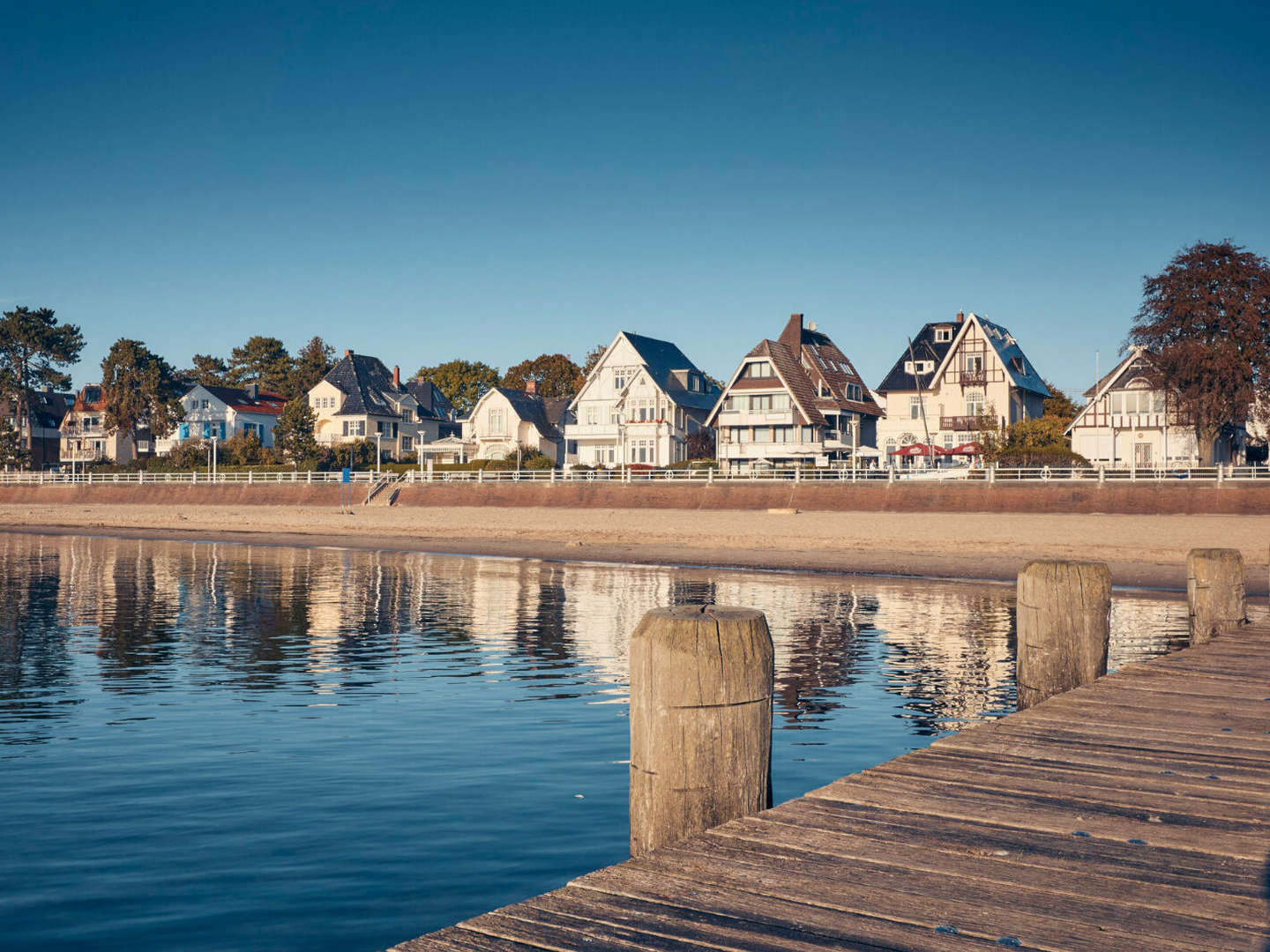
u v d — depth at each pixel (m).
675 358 95.81
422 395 124.44
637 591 37.56
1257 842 5.41
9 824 11.03
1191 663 11.39
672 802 5.39
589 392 91.81
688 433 90.12
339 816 11.24
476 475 75.88
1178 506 50.53
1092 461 68.06
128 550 59.47
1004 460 66.62
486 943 4.15
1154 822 5.75
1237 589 14.47
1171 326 63.44
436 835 10.59
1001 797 6.21
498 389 99.44
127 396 106.50
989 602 33.62
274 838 10.52
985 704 17.39
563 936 4.21
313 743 14.79
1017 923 4.33
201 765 13.54
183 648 24.58
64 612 31.64
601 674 20.81
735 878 4.81
